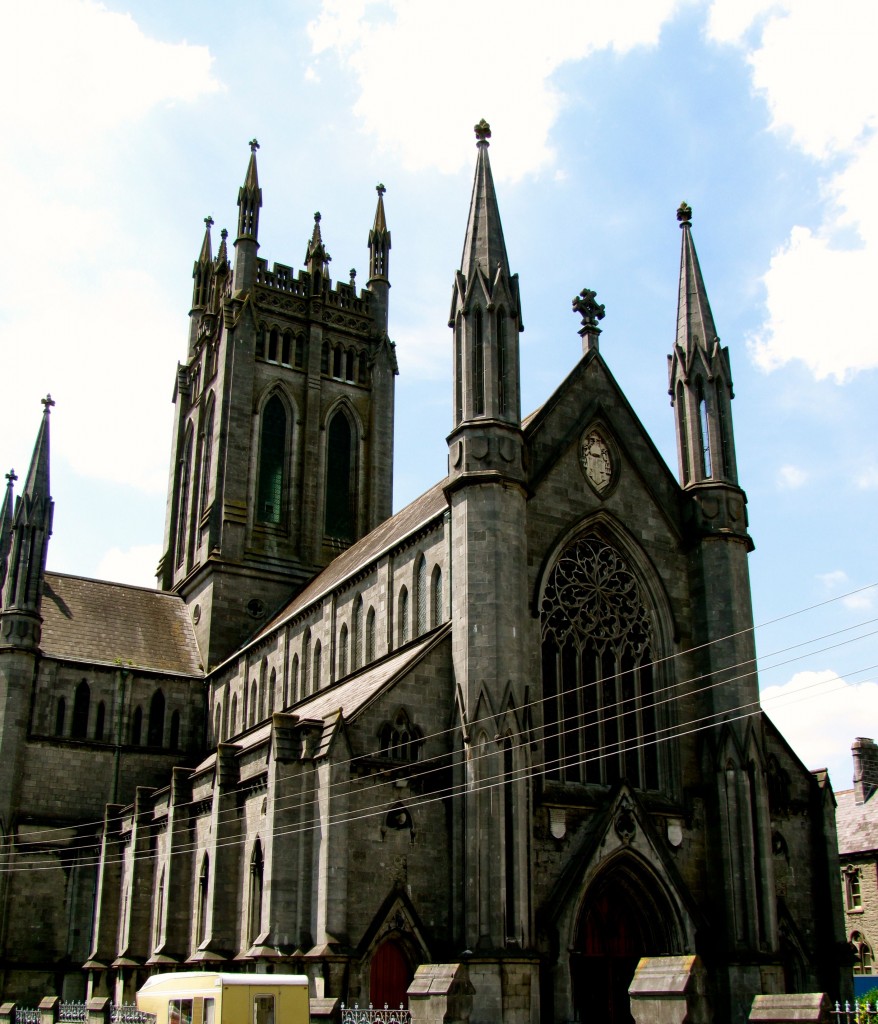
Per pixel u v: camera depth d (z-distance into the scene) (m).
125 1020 63.75
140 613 108.69
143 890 79.12
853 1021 53.16
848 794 108.81
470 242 68.25
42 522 98.25
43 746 93.56
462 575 61.56
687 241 77.44
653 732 67.00
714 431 72.56
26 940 87.00
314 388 115.62
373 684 64.94
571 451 68.56
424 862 58.28
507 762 57.72
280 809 59.16
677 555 70.94
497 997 53.34
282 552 109.75
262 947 56.47
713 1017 61.00
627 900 61.78
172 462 124.81
